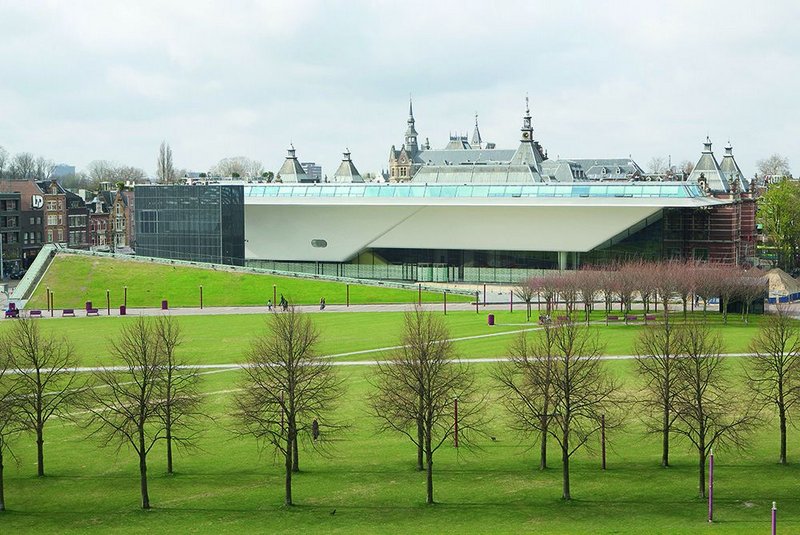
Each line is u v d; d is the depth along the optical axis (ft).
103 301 591.37
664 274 489.67
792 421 281.74
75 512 214.69
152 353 275.80
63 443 269.44
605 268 576.20
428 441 220.02
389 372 267.39
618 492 224.94
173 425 277.03
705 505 214.28
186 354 393.50
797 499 218.18
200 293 577.84
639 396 300.20
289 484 217.77
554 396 254.88
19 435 271.90
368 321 492.54
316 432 253.65
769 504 214.28
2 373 266.98
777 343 286.66
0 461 217.77
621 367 348.79
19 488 232.53
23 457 257.75
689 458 252.62
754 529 195.42
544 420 239.91
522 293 544.21
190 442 260.83
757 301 511.40
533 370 250.78
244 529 201.57
